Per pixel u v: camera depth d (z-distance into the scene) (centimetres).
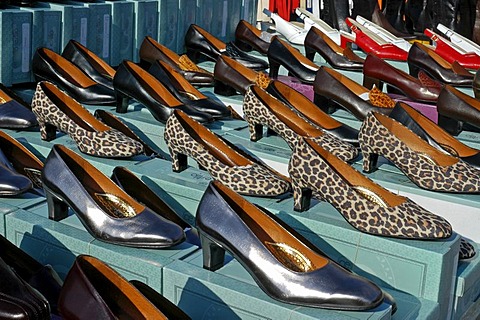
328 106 313
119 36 351
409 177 241
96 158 244
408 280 196
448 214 236
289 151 265
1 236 188
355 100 299
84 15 331
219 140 230
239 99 330
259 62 378
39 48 306
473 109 288
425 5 479
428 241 196
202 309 181
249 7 444
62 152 202
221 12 419
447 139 262
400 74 333
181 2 384
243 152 240
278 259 180
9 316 153
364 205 197
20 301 154
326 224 203
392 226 195
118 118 271
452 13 457
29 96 312
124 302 161
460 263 218
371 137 244
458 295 209
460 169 238
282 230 184
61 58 306
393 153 240
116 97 296
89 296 154
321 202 220
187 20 393
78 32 330
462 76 353
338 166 211
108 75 325
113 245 191
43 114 250
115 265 189
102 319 152
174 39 386
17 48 307
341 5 451
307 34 386
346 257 203
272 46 361
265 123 261
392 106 310
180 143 228
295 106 283
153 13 368
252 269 173
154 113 285
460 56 385
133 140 248
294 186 209
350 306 165
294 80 363
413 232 195
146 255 188
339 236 202
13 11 302
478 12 449
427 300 193
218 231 177
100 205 195
